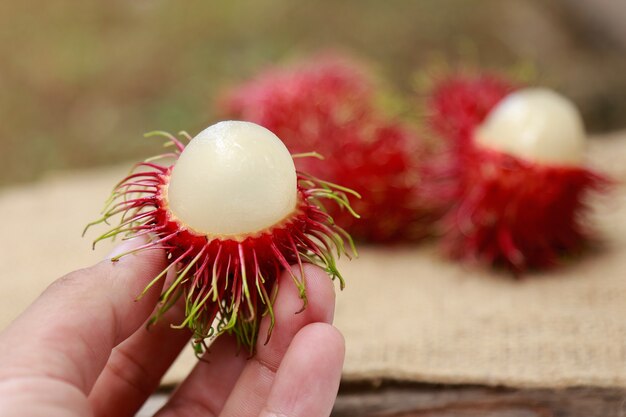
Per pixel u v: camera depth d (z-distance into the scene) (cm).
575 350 30
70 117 63
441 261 37
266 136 26
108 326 25
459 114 37
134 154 60
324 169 37
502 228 35
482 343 31
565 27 67
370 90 43
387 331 32
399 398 29
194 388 27
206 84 64
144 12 73
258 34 70
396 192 37
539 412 28
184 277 26
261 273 26
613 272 35
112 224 42
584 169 35
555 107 35
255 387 26
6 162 60
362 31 70
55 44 70
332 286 26
